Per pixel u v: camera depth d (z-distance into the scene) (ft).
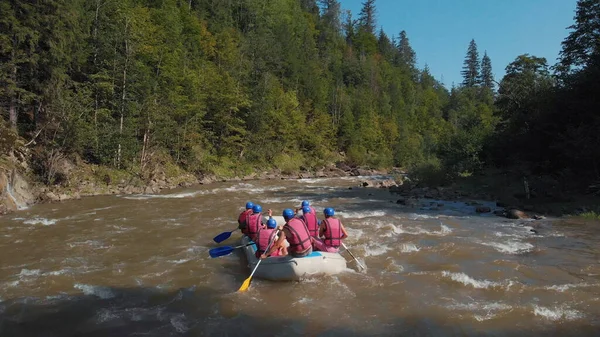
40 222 38.47
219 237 30.32
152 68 98.02
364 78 254.88
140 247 29.60
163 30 116.47
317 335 15.49
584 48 74.79
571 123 61.67
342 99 197.36
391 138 210.18
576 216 41.22
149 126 78.69
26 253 27.63
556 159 65.41
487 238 32.24
